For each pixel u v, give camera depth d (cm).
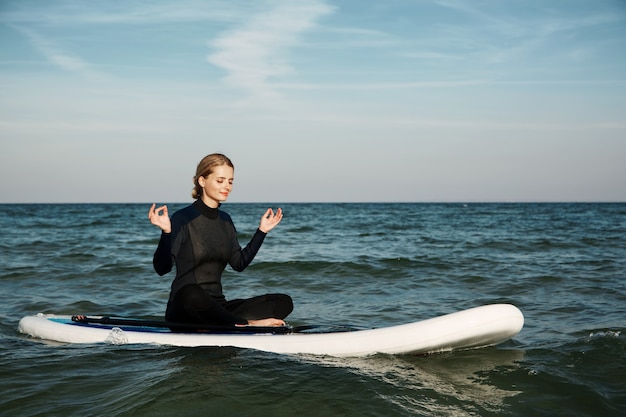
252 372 352
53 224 2766
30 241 1608
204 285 441
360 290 786
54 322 476
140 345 427
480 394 330
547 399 324
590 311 603
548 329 516
